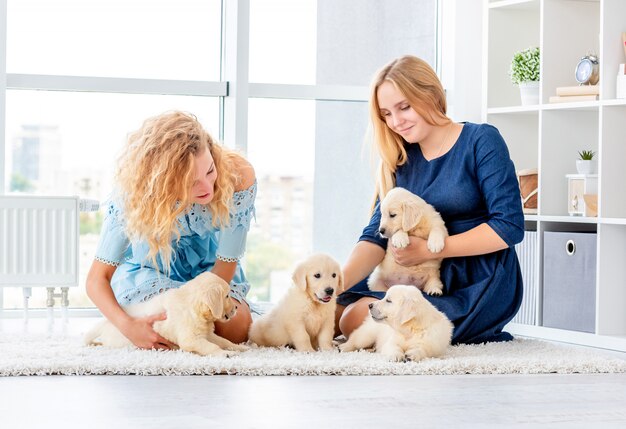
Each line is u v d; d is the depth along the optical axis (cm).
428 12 451
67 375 236
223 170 280
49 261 352
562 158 378
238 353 263
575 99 363
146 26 414
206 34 421
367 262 311
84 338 279
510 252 308
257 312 328
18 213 350
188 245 292
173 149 267
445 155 311
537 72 387
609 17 346
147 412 194
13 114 393
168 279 285
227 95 417
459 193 307
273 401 207
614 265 347
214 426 183
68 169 402
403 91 302
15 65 396
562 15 379
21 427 181
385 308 262
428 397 216
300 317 278
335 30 438
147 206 268
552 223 378
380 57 445
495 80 405
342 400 210
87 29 406
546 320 368
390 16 445
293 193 430
